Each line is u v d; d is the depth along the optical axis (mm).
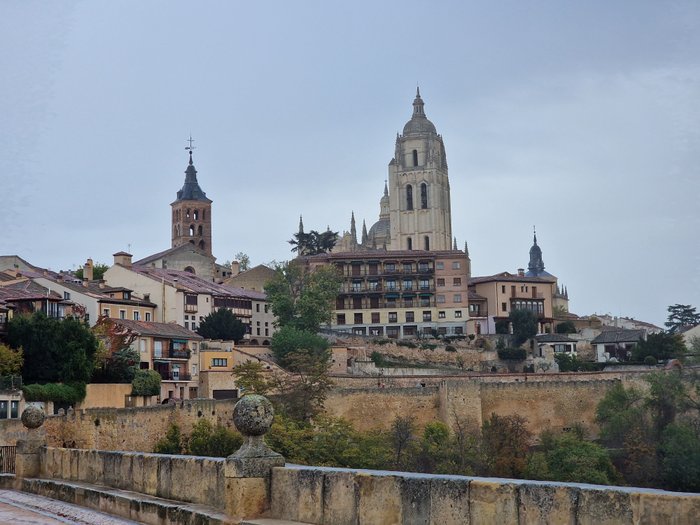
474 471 102562
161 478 24922
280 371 117938
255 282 191750
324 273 162875
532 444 125875
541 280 189375
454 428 120562
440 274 184375
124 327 115062
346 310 182875
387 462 96125
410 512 17234
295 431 91688
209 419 98438
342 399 118938
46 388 89125
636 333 171750
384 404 121125
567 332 185750
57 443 77875
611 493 14414
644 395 127062
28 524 24125
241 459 20422
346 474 18609
